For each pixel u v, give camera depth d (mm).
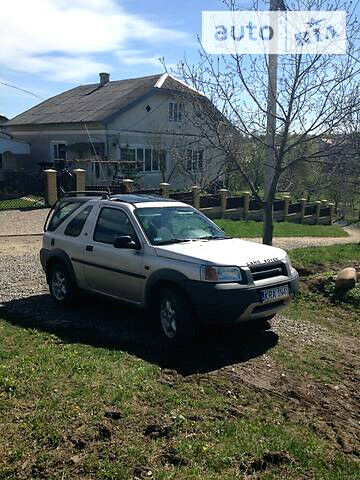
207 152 12562
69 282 6617
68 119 27969
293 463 3135
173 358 4914
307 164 8789
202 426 3504
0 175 26844
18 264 9984
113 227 6148
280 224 23594
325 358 5180
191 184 29484
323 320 6703
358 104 7691
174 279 5121
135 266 5621
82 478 2873
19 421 3480
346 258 10547
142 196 6832
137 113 27219
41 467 2963
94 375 4293
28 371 4336
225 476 2938
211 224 6465
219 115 8383
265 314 5211
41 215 17594
